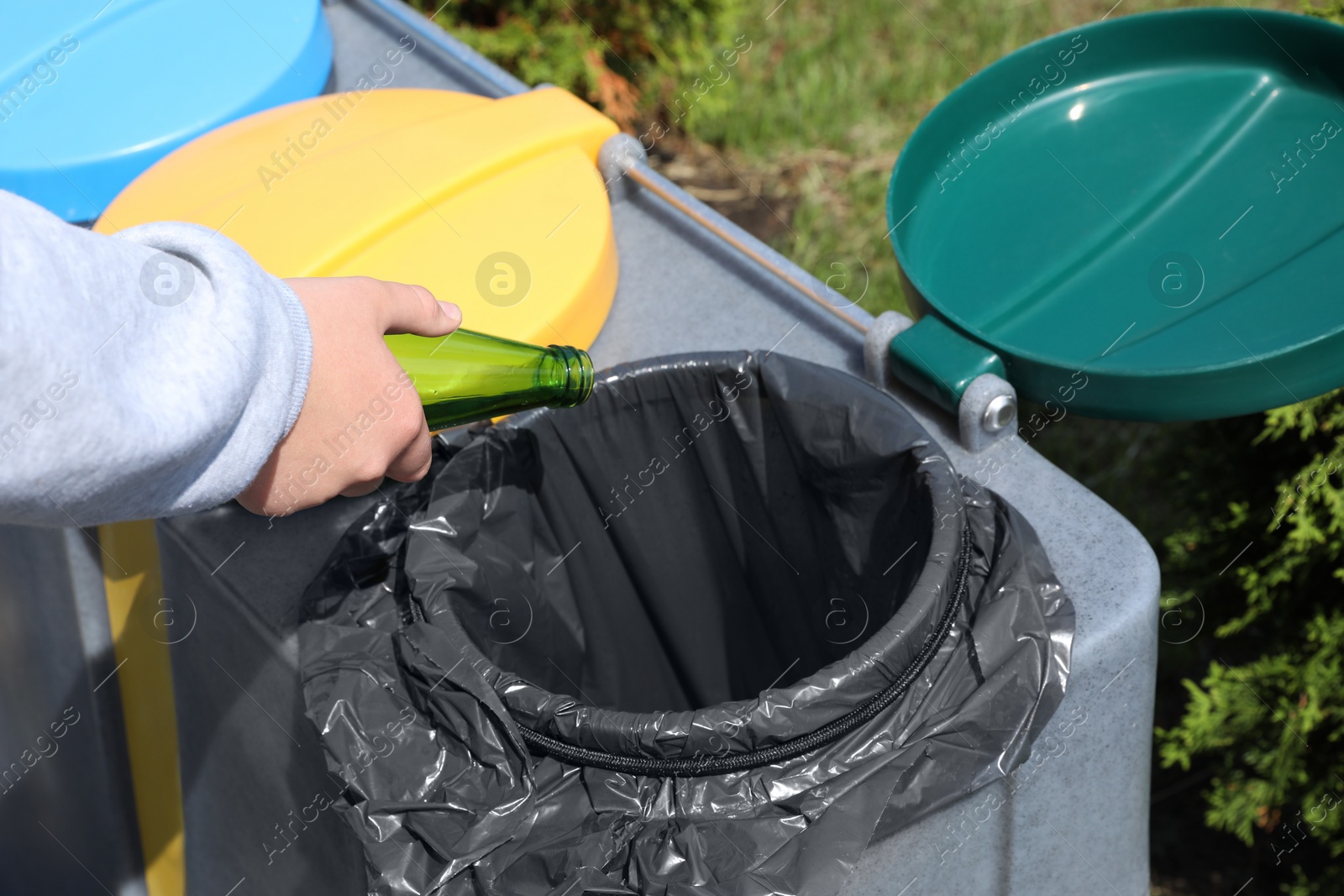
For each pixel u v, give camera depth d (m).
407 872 0.80
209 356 0.66
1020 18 3.49
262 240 1.24
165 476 0.66
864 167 3.17
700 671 1.41
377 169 1.33
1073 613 0.93
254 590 1.08
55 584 1.60
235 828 1.37
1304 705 1.83
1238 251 1.26
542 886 0.78
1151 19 1.45
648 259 1.42
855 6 3.67
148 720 1.54
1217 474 1.99
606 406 1.13
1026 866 1.01
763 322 1.32
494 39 2.83
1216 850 2.17
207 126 1.49
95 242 0.63
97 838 1.74
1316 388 1.06
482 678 0.86
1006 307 1.26
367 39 1.83
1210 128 1.41
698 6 3.04
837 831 0.78
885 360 1.20
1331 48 1.37
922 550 0.97
